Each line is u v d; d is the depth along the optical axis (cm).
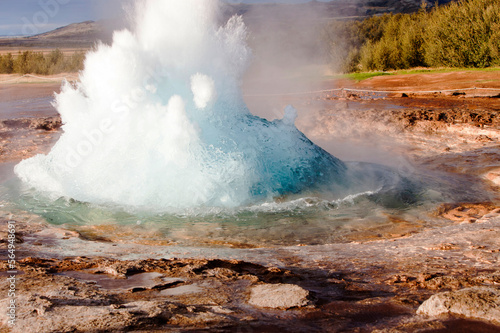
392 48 3056
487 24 2403
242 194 646
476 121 1259
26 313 243
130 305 263
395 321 250
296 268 377
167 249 458
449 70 2488
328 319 255
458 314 249
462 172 814
